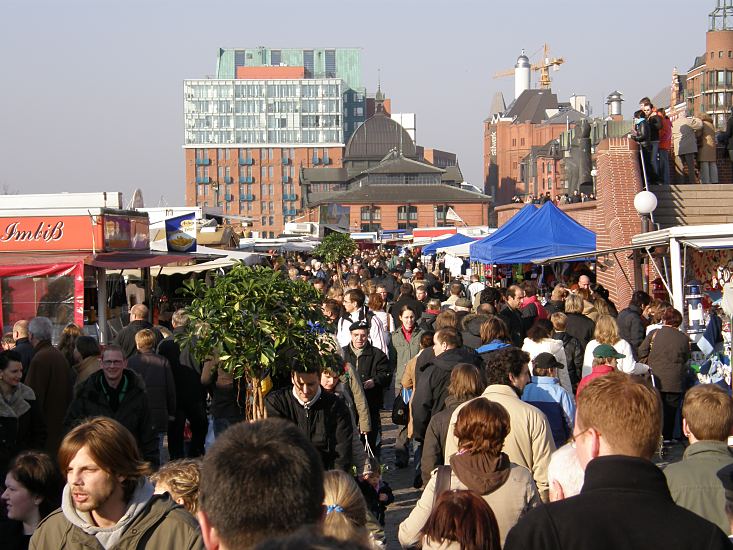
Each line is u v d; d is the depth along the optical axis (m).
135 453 4.28
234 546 2.40
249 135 178.38
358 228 132.38
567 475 4.57
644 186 22.03
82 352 9.84
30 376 9.32
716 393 4.83
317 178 167.25
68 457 4.18
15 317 14.67
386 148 172.25
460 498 4.13
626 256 20.66
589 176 29.77
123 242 17.38
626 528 2.93
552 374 7.49
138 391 8.00
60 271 14.74
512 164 192.00
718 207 21.75
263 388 7.02
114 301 17.86
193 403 10.81
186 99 177.62
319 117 178.62
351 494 4.25
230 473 2.43
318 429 6.37
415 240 53.88
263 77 186.75
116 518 4.24
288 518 2.40
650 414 3.17
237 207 178.25
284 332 6.66
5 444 7.52
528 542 2.98
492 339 9.51
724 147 25.61
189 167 177.38
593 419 3.21
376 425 11.14
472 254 22.75
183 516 4.26
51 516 4.25
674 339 11.45
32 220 16.16
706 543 2.90
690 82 112.56
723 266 16.91
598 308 13.73
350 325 11.51
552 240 21.28
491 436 4.98
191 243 20.95
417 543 5.06
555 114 193.25
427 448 6.76
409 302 15.77
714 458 4.74
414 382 10.30
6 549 5.10
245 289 6.76
